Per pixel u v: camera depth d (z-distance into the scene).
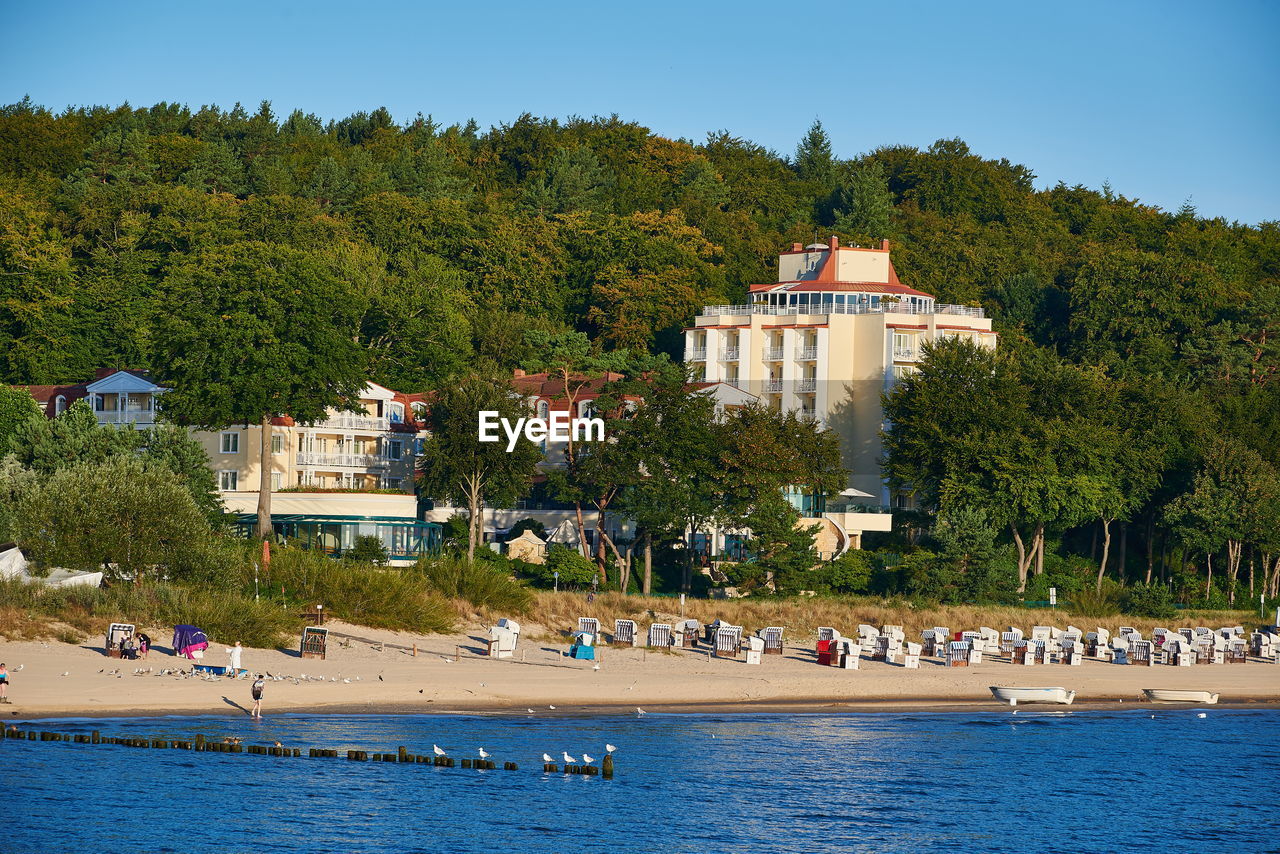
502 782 55.88
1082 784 60.56
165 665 66.81
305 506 124.12
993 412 131.62
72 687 61.75
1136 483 139.62
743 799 55.34
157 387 136.50
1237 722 75.75
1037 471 128.75
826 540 134.12
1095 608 119.69
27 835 47.34
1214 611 127.12
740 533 131.12
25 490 84.31
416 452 142.75
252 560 82.81
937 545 131.88
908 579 120.62
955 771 61.38
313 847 47.81
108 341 170.62
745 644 85.62
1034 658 91.81
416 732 61.38
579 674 74.81
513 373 169.38
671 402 120.56
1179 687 85.19
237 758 56.44
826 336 160.62
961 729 69.88
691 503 116.81
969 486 129.38
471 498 123.06
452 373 159.50
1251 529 134.50
